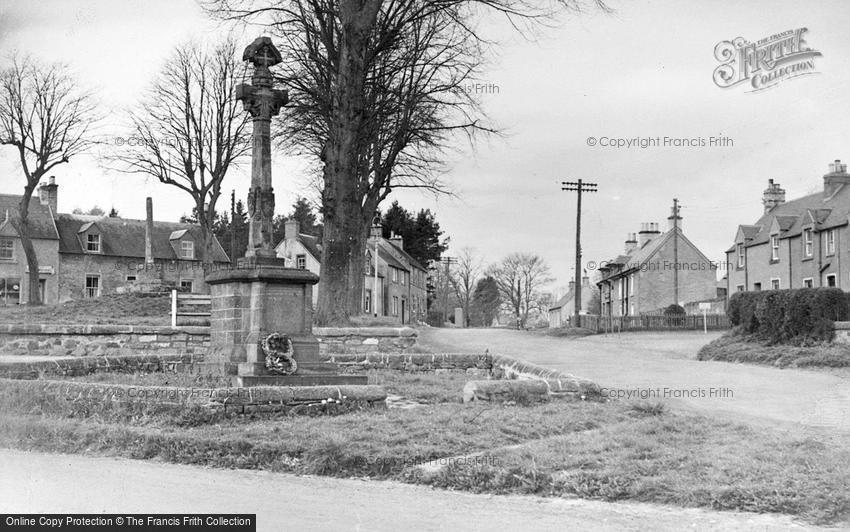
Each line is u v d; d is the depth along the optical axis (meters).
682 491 7.64
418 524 6.84
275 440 9.52
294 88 30.03
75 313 36.75
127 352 23.23
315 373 14.13
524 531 6.66
